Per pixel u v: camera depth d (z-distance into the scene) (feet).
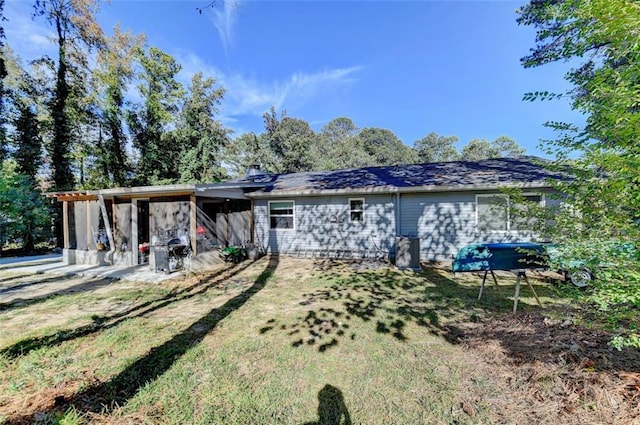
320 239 34.99
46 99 51.70
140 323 14.28
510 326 12.45
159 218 30.01
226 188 30.19
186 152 69.51
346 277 23.81
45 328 13.80
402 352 10.98
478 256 15.84
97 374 9.73
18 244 46.55
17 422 7.40
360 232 33.53
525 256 14.84
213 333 13.02
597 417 6.88
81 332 13.26
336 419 7.53
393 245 32.32
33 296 19.27
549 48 23.41
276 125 100.58
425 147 145.79
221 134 74.90
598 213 7.76
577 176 8.50
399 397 8.35
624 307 7.25
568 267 8.21
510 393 8.18
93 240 31.45
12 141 47.29
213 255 29.81
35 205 41.96
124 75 61.62
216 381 9.28
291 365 10.21
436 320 14.12
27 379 9.45
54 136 51.62
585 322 9.32
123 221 30.83
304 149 101.30
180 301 17.92
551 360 9.12
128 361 10.55
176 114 71.10
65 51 52.49
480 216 29.37
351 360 10.48
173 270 26.63
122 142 64.39
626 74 6.26
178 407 8.05
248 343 11.96
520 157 38.14
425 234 31.14
